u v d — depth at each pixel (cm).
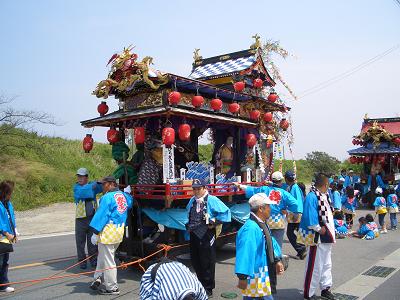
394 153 2148
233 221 953
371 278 746
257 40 1074
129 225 793
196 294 328
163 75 738
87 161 2727
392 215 1381
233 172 991
